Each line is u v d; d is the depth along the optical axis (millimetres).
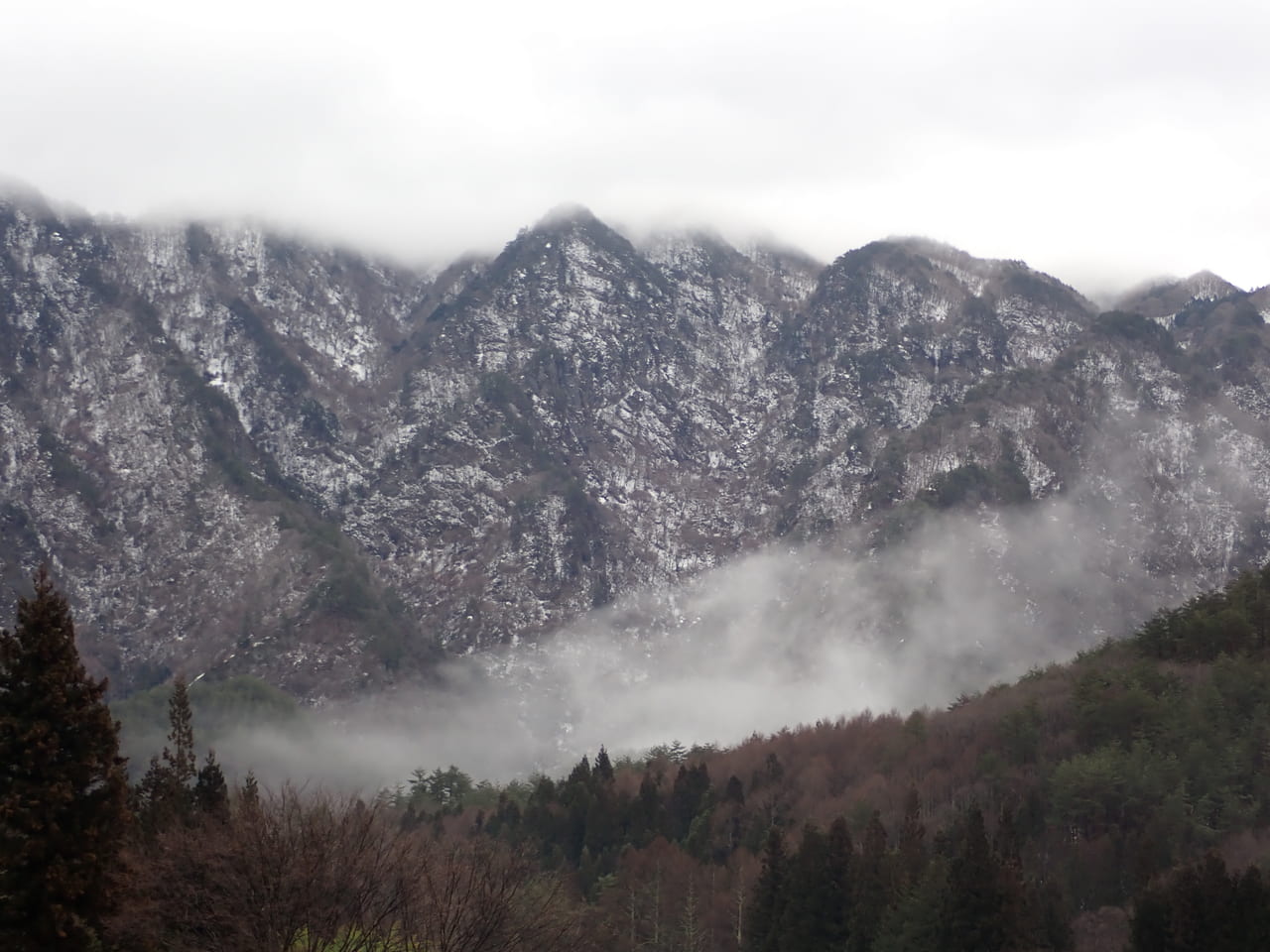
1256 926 83938
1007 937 90375
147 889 55938
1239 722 132000
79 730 53062
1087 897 110062
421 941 61781
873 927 104000
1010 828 109625
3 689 52688
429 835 104250
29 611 53250
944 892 95688
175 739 87438
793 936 109812
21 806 50875
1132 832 116750
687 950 118812
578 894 131000
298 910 57969
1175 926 86125
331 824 63031
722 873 135875
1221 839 114625
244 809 65500
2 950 50344
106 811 53219
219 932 57281
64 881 51031
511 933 66438
